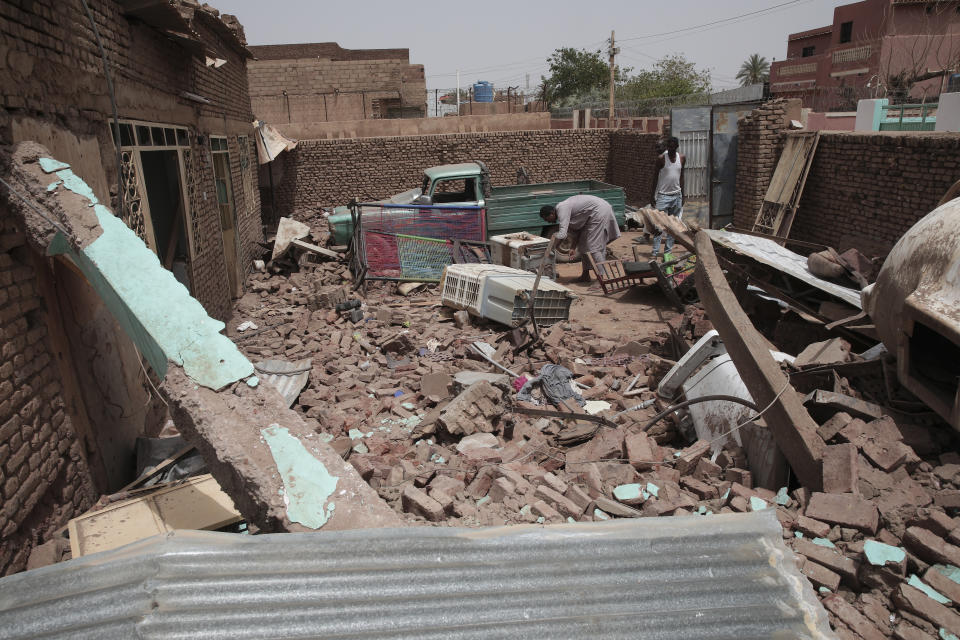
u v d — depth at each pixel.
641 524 2.27
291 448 2.91
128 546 2.03
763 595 1.98
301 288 10.91
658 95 43.12
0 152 3.16
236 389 3.07
